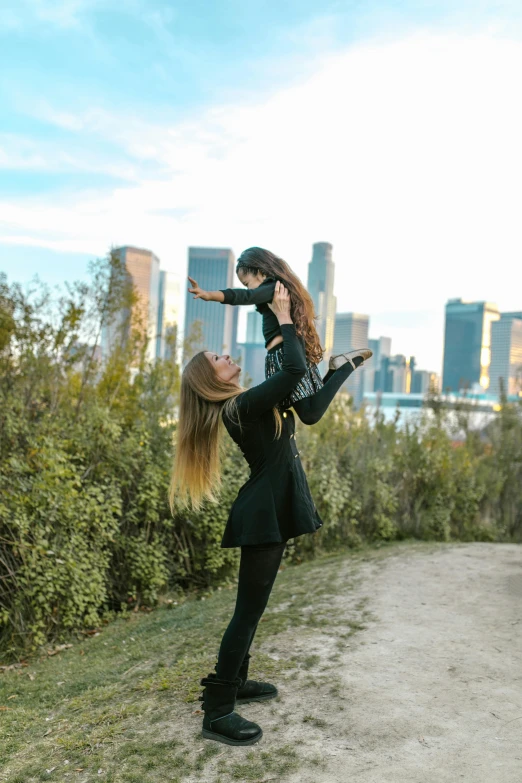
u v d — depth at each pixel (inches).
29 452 235.1
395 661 147.6
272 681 137.6
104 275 297.1
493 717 116.6
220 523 283.0
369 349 120.9
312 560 335.0
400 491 406.6
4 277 276.4
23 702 157.2
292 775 99.3
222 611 222.4
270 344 116.9
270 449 110.4
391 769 99.2
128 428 296.8
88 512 230.2
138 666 168.9
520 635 164.4
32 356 275.7
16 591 214.7
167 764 106.5
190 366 118.2
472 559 268.8
